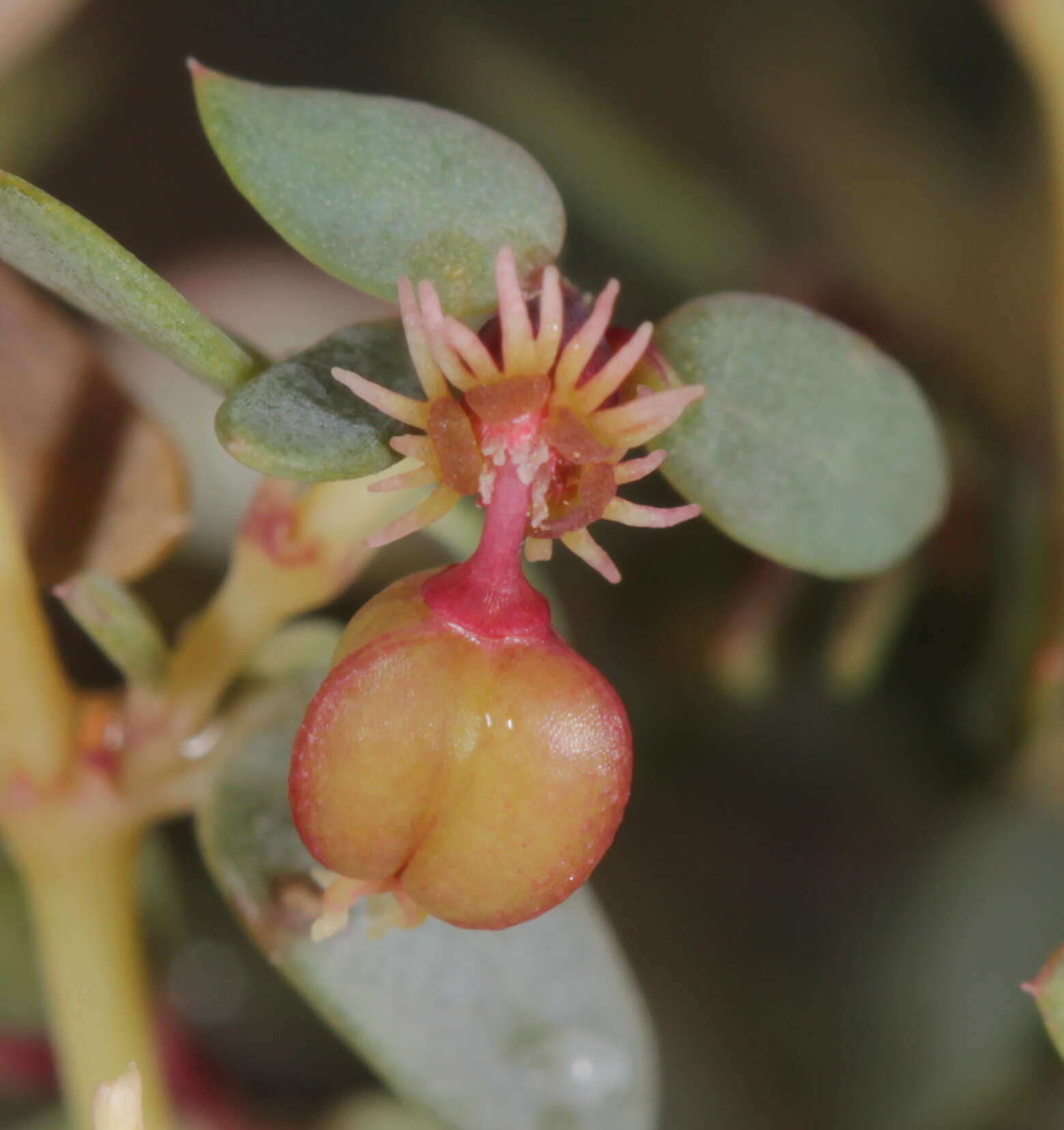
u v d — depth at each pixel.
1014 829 0.05
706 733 0.05
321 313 0.05
